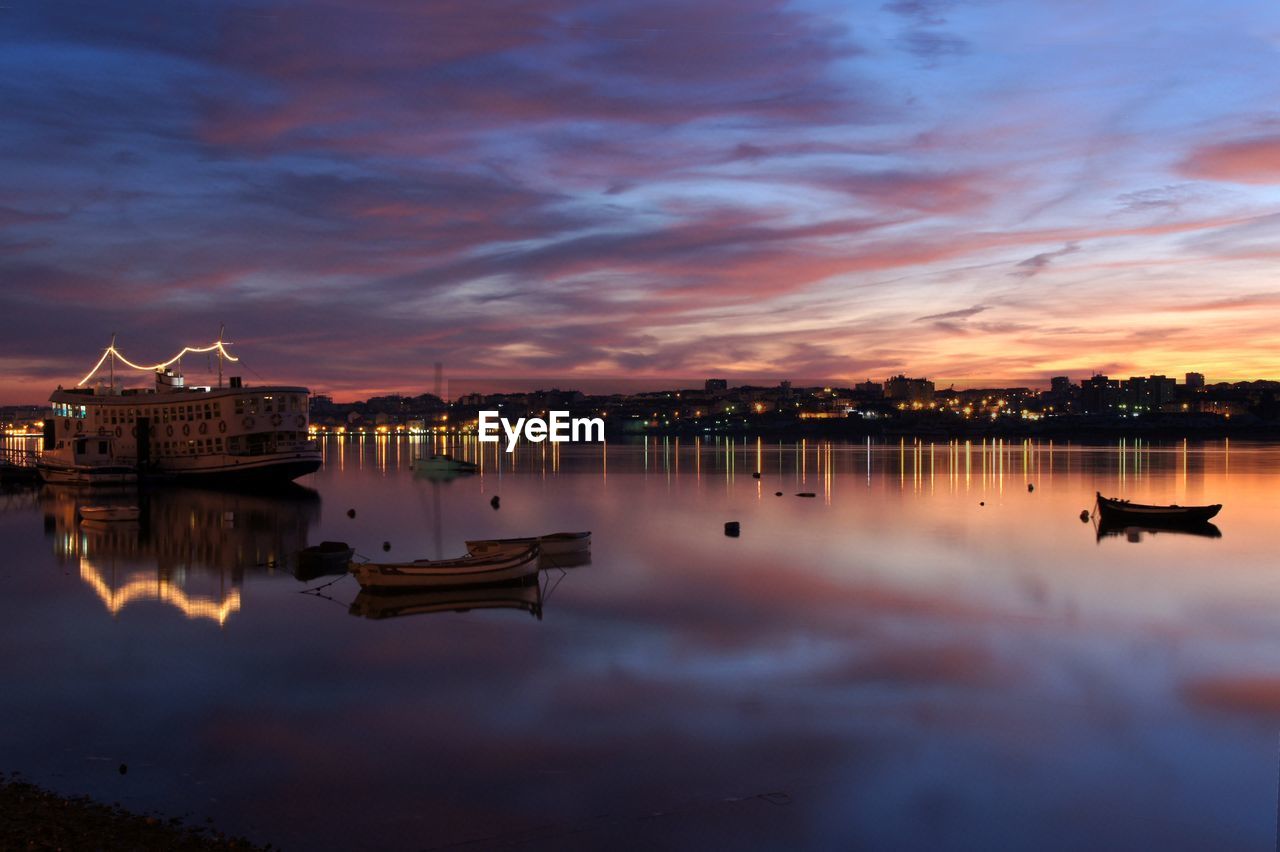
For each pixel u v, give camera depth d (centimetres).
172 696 2967
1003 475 15600
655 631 3900
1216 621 4166
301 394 11219
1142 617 4244
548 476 15588
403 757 2466
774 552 6288
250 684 3105
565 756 2494
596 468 18538
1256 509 9594
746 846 2027
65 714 2784
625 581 5094
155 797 2189
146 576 5169
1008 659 3503
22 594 4625
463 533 7450
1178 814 2219
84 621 4019
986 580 5200
